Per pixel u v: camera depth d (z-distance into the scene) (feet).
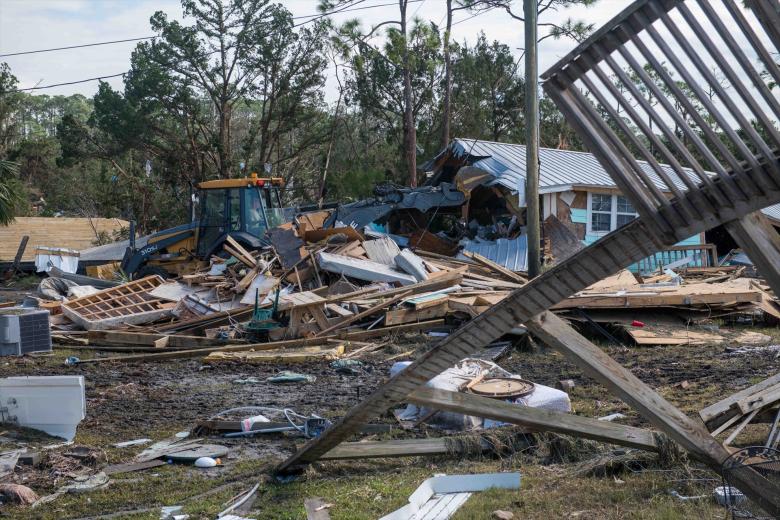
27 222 129.70
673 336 43.37
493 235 77.46
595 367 17.39
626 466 20.57
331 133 151.12
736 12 12.48
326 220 65.16
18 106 226.38
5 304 63.72
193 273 65.41
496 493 19.62
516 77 143.74
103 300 55.31
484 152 85.40
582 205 76.23
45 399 27.02
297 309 47.78
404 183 133.28
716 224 14.01
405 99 127.03
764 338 43.29
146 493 21.02
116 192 153.99
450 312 48.47
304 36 146.61
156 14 145.48
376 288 53.11
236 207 68.23
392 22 107.55
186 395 33.50
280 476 21.91
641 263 72.64
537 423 20.63
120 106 146.00
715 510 17.54
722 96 13.05
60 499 20.80
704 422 22.81
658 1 12.89
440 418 26.94
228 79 150.20
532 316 16.81
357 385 34.63
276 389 34.27
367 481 21.11
